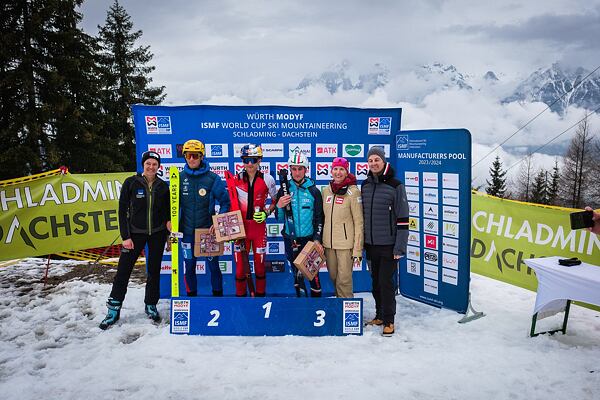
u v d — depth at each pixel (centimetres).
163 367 364
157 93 3269
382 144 573
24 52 1948
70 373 354
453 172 499
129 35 3234
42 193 643
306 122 557
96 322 471
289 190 472
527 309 518
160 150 544
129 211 469
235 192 475
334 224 463
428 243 538
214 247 477
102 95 2523
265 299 441
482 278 657
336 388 330
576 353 390
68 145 2120
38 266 730
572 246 495
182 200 482
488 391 327
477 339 429
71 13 2103
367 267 588
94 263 752
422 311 524
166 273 560
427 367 365
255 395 320
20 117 1894
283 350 400
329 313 441
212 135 548
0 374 355
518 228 556
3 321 475
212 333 436
